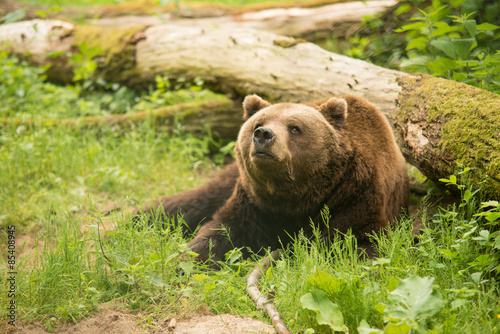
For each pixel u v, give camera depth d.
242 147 9.28
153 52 16.19
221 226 9.51
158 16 18.64
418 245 8.06
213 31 15.53
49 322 6.92
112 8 20.30
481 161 7.88
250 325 6.72
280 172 8.63
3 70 17.19
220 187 11.30
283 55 13.61
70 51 17.69
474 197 8.06
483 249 7.87
